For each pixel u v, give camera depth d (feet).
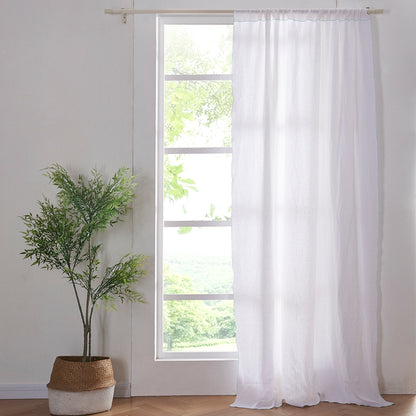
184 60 11.70
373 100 10.95
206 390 11.02
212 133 11.68
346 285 10.73
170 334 11.39
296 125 10.75
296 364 10.52
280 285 10.89
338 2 11.44
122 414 9.81
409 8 11.39
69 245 10.14
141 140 11.17
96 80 11.20
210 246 11.57
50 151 11.14
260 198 10.71
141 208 11.11
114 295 10.99
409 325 11.16
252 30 10.89
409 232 11.24
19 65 11.16
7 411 10.05
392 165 11.28
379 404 10.37
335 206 10.85
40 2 11.24
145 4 11.34
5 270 11.01
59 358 10.07
